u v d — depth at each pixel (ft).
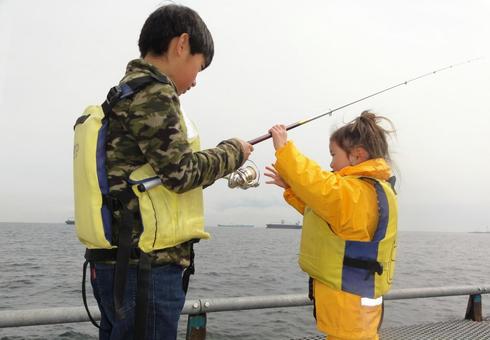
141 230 4.45
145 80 4.59
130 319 4.48
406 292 11.06
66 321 6.97
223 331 25.91
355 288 6.38
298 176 6.37
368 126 7.19
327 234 6.66
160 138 4.38
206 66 5.49
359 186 6.37
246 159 5.36
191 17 5.14
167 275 4.68
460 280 64.85
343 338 6.38
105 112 4.61
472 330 11.25
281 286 52.70
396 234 6.69
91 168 4.49
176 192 4.53
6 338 24.25
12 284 49.44
